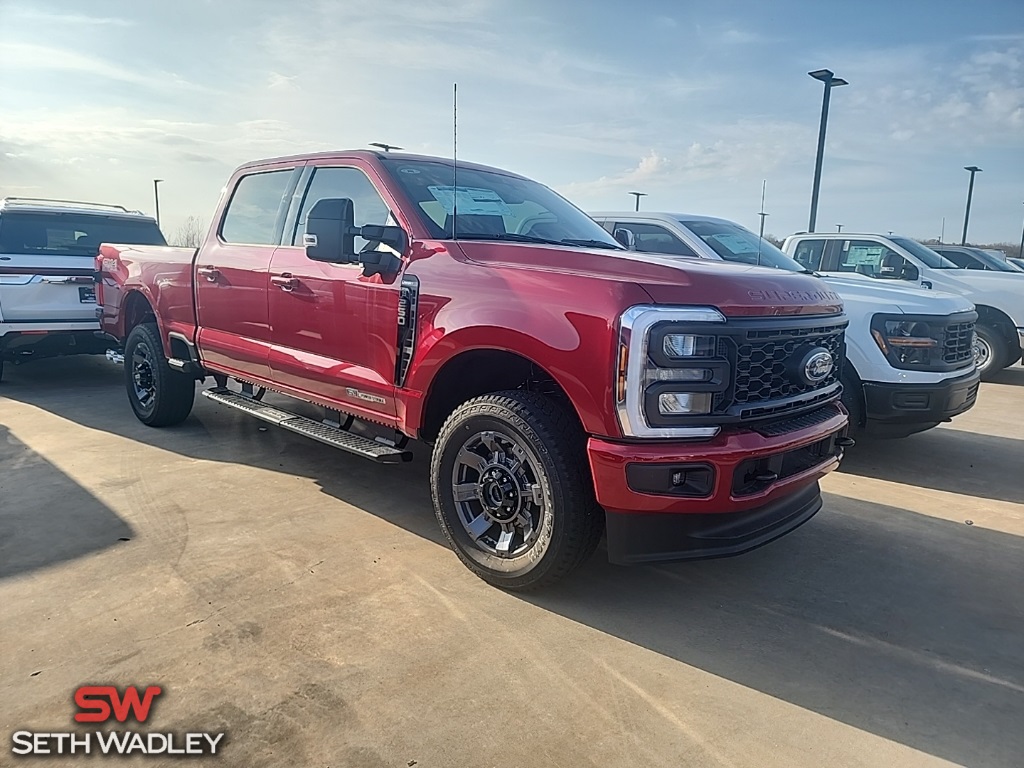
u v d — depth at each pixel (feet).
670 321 9.25
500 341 10.47
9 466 16.24
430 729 7.84
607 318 9.41
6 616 9.80
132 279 19.92
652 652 9.56
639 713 8.25
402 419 12.38
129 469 16.21
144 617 9.88
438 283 11.51
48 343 24.72
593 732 7.88
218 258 16.53
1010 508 15.67
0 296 23.53
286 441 18.92
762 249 22.88
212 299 16.75
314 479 15.93
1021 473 18.26
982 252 40.29
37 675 8.55
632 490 9.45
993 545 13.62
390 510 14.24
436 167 14.26
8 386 26.23
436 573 11.57
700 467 9.39
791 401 10.56
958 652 9.86
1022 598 11.50
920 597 11.45
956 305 18.63
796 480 10.47
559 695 8.52
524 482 10.70
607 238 15.03
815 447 11.26
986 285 33.58
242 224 16.52
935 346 17.63
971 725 8.29
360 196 13.73
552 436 10.16
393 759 7.38
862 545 13.50
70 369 30.68
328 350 13.74
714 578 11.89
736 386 9.77
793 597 11.32
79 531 12.67
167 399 19.24
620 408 9.32
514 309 10.37
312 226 12.23
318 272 13.70
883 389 17.83
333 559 11.92
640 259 10.43
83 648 9.11
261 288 15.19
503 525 11.07
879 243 30.50
